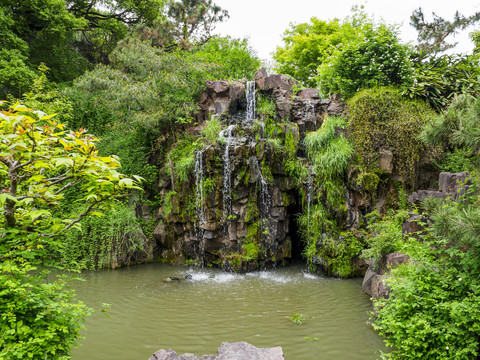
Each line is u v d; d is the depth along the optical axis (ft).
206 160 36.96
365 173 34.01
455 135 16.39
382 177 34.73
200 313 23.52
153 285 30.30
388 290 20.52
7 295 10.50
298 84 46.60
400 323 14.94
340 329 20.38
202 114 46.88
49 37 63.36
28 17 59.47
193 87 47.57
